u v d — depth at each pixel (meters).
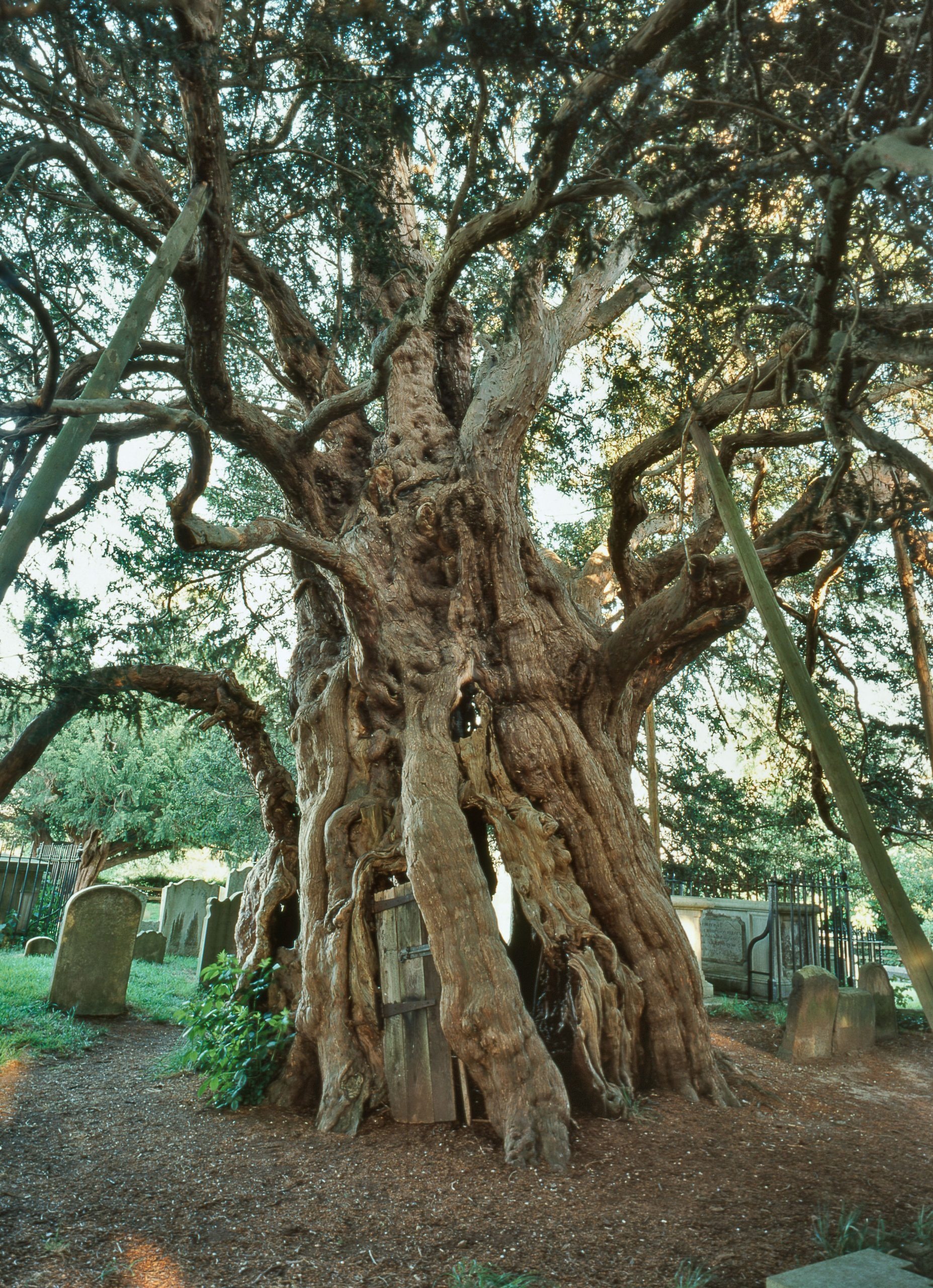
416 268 7.23
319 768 8.64
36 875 16.72
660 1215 4.91
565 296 10.58
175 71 5.52
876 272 4.50
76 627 8.93
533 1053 6.47
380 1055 7.18
